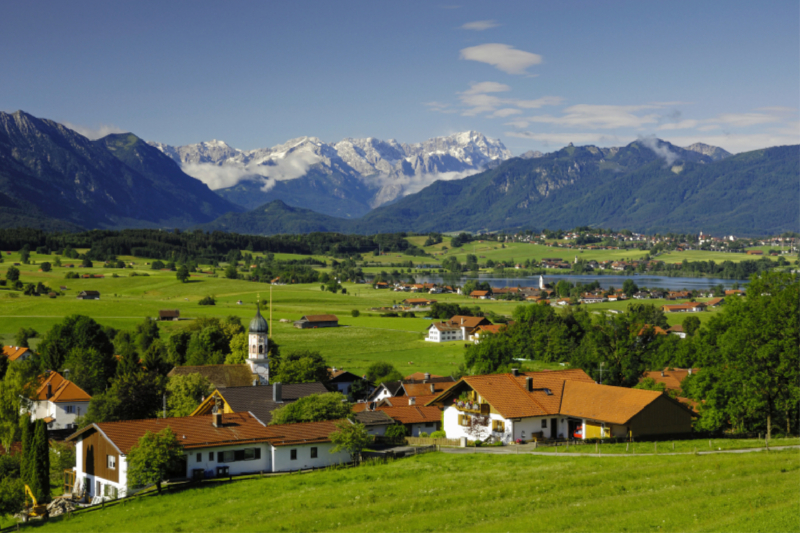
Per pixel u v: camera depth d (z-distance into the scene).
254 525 54.25
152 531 56.50
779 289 84.06
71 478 83.25
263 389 107.62
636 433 79.62
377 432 97.69
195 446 74.69
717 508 48.22
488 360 154.62
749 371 80.00
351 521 53.09
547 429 85.06
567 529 47.06
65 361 163.38
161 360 162.75
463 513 52.22
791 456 61.72
